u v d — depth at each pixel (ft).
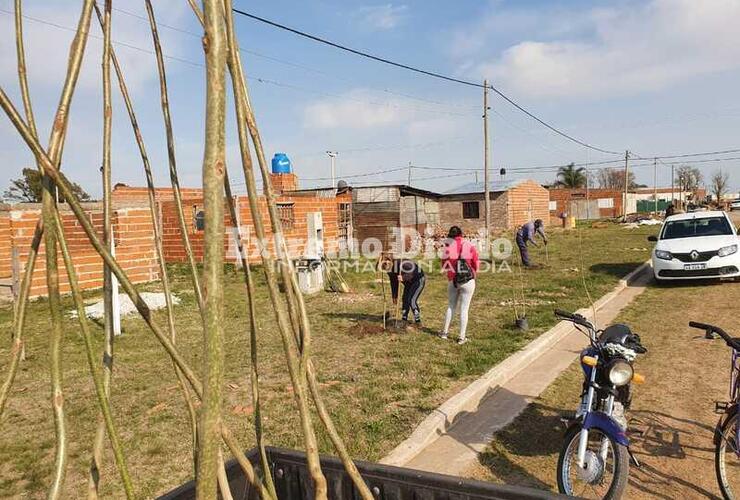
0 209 40.88
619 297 37.06
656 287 39.86
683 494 12.17
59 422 3.10
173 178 4.20
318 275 44.04
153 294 40.14
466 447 15.06
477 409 17.92
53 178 3.02
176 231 60.80
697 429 15.38
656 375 20.16
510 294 39.17
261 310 34.86
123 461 3.24
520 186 123.44
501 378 20.56
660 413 16.60
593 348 12.60
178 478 13.50
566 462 11.85
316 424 16.31
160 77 4.24
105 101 3.84
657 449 14.30
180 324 31.09
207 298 2.67
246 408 17.92
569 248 72.38
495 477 13.35
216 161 2.68
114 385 20.79
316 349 25.55
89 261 43.06
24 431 16.88
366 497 3.71
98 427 3.82
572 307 33.22
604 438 11.58
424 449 15.05
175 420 17.22
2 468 14.52
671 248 39.37
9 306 38.91
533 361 23.24
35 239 3.35
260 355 24.53
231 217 3.74
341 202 83.66
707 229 40.96
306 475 6.10
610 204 189.67
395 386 19.66
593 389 12.00
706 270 37.78
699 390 18.38
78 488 13.24
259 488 3.63
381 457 14.19
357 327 29.55
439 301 38.14
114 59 4.27
